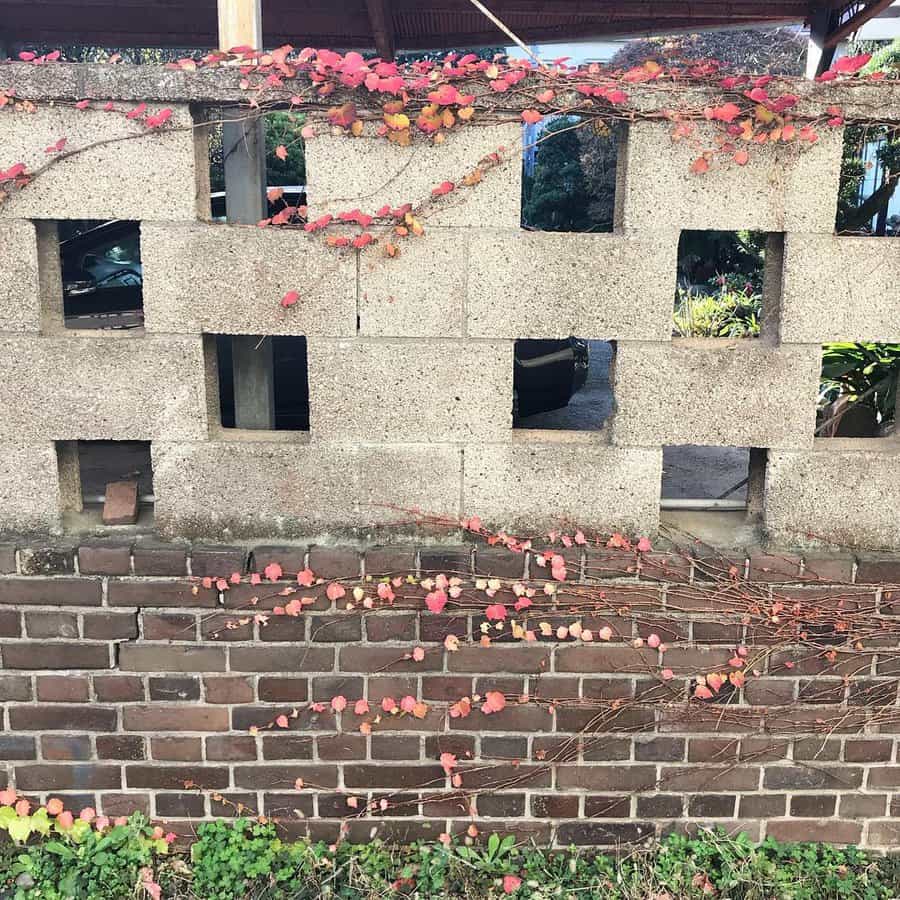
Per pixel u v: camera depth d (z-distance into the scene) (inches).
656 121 105.6
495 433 113.3
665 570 114.7
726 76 105.3
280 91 105.0
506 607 114.9
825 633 115.8
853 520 115.4
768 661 116.6
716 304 297.6
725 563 114.5
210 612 114.2
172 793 118.6
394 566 113.6
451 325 110.6
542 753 118.2
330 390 112.2
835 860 119.6
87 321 187.6
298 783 118.3
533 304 110.0
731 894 112.7
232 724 117.0
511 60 106.2
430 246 108.4
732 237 234.8
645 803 120.0
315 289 109.3
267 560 112.8
